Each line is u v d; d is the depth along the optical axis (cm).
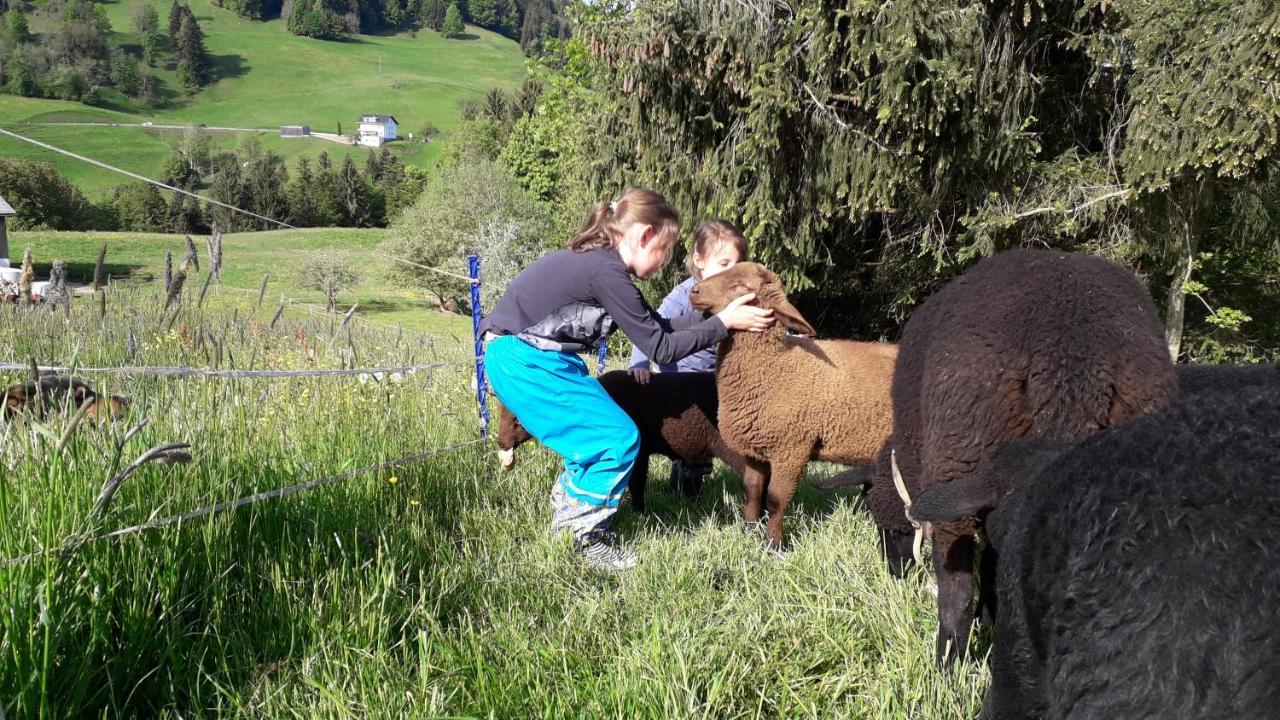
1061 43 1038
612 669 274
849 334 1352
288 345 605
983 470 215
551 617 321
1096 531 151
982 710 215
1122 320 242
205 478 314
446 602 330
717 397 487
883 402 428
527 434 476
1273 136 809
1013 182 1045
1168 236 1016
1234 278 1220
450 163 5675
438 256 3491
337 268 3597
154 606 260
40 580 228
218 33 17212
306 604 292
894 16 929
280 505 338
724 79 1077
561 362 380
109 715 234
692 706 248
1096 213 997
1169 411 160
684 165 1167
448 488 446
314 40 17725
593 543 395
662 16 1061
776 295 409
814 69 1019
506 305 388
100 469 270
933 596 338
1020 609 176
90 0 17888
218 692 246
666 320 425
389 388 506
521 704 255
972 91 967
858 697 269
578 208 1570
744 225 1109
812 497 539
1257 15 800
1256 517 134
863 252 1231
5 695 206
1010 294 256
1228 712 129
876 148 1034
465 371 712
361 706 245
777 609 328
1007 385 248
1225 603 131
